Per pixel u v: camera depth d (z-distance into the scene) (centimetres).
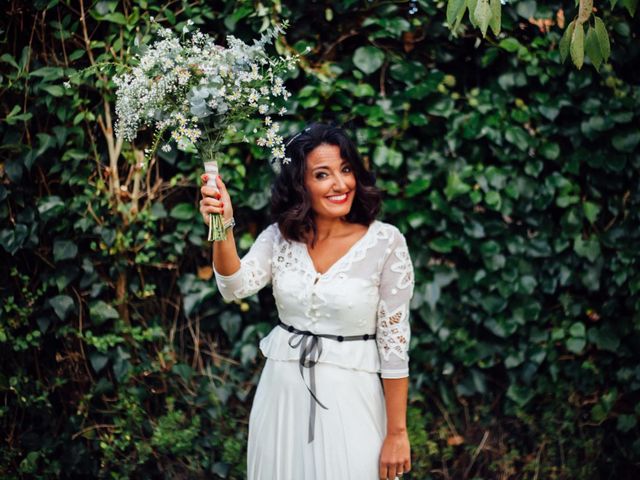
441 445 301
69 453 287
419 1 277
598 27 192
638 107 284
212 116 198
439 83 279
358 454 208
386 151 278
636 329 295
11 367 285
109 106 280
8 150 273
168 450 290
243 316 295
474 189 286
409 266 216
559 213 294
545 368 301
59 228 275
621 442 306
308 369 210
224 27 279
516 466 305
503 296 289
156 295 294
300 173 212
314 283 211
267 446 216
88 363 291
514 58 282
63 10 274
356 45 285
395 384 210
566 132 288
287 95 200
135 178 282
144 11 274
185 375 290
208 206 200
